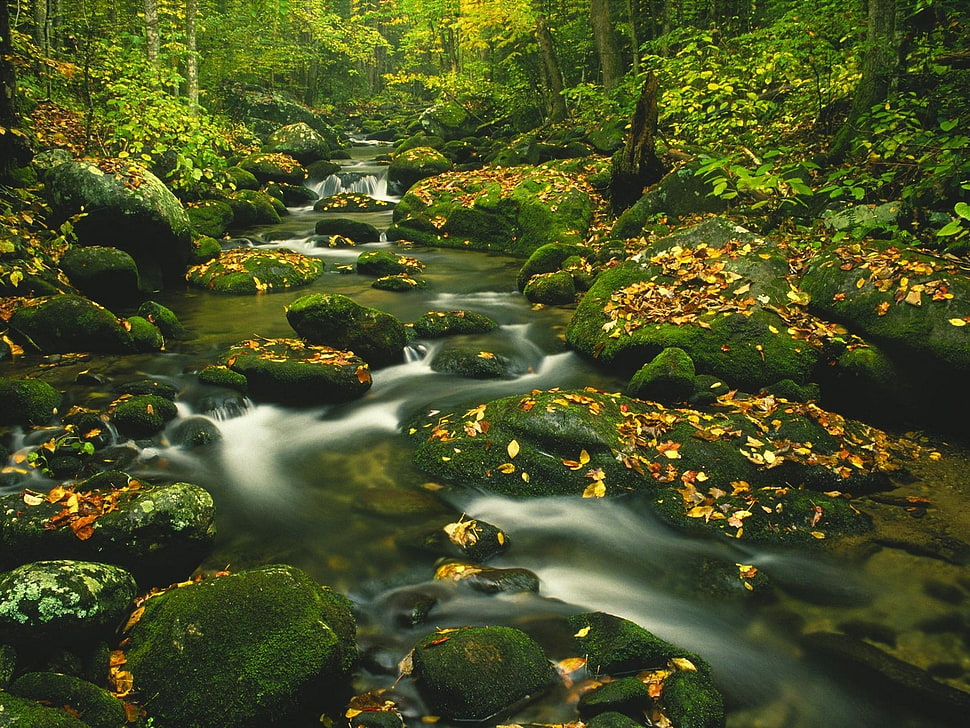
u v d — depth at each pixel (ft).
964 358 17.07
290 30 103.96
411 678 9.98
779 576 12.59
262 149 63.31
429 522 14.01
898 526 13.80
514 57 71.36
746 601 12.02
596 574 12.72
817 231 26.86
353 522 13.98
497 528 13.55
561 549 13.41
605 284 24.13
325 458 16.57
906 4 31.60
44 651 9.28
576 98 62.18
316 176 59.47
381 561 12.75
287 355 20.26
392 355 21.75
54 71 36.91
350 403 19.33
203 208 39.60
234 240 38.93
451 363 21.47
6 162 28.45
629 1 58.39
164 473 15.43
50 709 7.91
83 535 11.37
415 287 30.71
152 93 37.42
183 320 25.61
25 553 11.33
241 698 8.89
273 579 10.36
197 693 8.93
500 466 15.39
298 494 14.99
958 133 24.99
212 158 39.73
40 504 12.11
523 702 9.57
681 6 55.57
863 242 23.21
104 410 16.83
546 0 66.95
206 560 12.66
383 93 135.03
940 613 11.59
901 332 18.15
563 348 23.32
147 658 9.41
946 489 15.11
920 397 18.01
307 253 37.83
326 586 12.03
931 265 19.30
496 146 59.31
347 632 10.20
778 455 15.37
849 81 35.91
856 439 16.33
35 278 23.95
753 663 10.68
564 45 70.74
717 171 32.55
